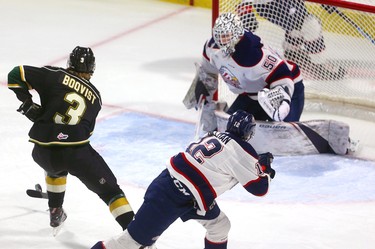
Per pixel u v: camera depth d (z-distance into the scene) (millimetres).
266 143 17781
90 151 12836
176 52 27750
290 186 16266
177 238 13789
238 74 17391
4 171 16578
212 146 11328
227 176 11375
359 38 21078
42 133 12633
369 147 18844
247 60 16922
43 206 14859
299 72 18469
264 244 13672
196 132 18625
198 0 34562
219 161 11250
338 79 21703
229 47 16719
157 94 22812
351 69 21469
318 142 17969
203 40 29562
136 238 11477
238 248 13492
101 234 13852
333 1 18719
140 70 25266
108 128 19578
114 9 33781
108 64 25812
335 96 21938
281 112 16859
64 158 12555
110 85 23500
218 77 19656
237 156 11242
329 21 20969
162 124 20109
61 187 13273
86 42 28516
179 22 32031
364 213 15047
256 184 11336
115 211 12672
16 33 29344
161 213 11359
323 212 15047
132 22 31703
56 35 29297
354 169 17297
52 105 12609
